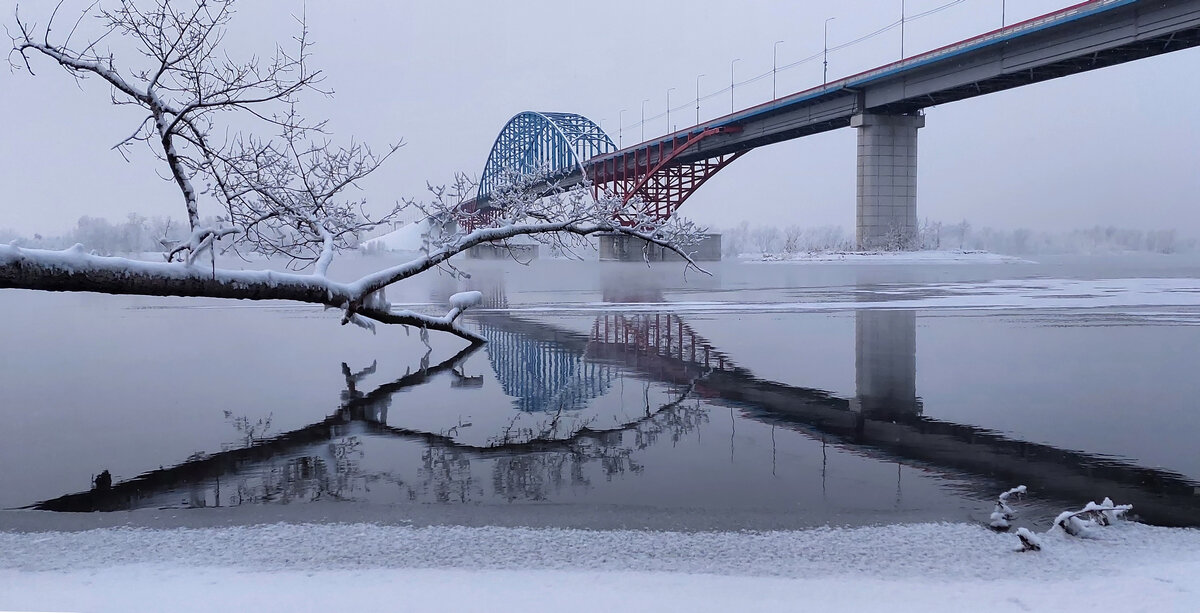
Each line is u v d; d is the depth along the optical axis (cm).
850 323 2148
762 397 1210
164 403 1182
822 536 631
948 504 720
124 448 929
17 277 796
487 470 839
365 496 750
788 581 512
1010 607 446
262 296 979
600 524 664
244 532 641
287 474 824
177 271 890
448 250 1157
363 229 1195
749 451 911
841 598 467
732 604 453
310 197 1148
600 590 485
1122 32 4938
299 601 460
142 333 2053
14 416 1095
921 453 898
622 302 2836
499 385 1315
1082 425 1023
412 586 496
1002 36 5594
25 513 697
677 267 7019
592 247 1333
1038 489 763
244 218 1052
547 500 736
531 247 1365
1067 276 4938
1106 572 543
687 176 8256
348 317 1110
